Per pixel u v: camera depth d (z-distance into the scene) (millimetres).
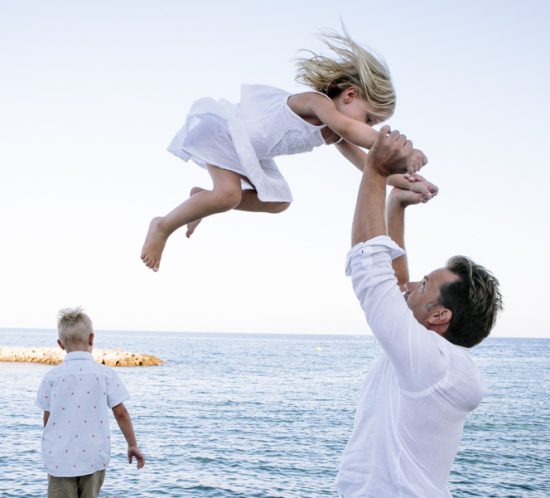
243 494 12281
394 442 1819
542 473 14766
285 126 2229
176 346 106375
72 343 4582
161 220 2346
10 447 16172
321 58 2209
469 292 1970
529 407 28094
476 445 18438
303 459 15828
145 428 20406
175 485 12844
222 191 2250
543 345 150375
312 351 91500
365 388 1994
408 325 1760
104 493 12086
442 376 1761
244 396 30797
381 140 1757
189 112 2324
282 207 2514
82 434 4391
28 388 32219
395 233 2314
